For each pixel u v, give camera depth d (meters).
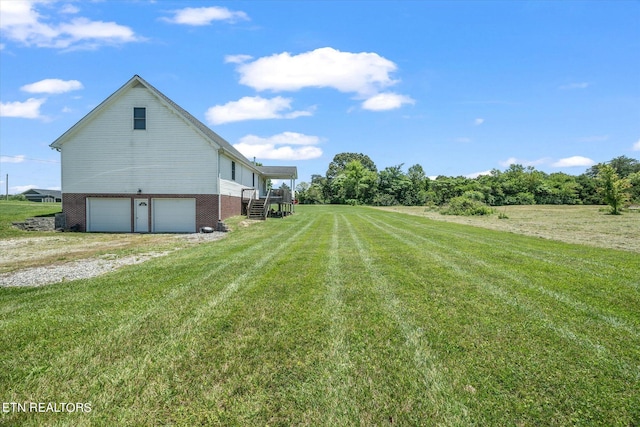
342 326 4.51
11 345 4.09
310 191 65.38
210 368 3.52
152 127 19.44
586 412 2.78
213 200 19.59
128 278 7.30
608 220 24.67
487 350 3.80
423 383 3.19
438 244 11.50
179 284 6.71
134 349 3.95
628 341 3.99
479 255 9.30
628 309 5.03
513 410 2.82
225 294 5.96
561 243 11.86
